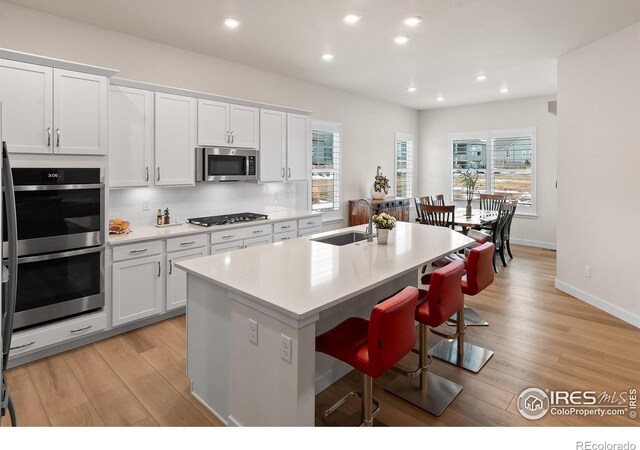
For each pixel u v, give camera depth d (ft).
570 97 14.75
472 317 12.63
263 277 7.23
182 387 8.68
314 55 15.11
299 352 5.87
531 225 24.29
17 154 9.11
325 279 7.11
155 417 7.62
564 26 12.16
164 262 11.98
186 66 14.40
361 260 8.55
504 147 24.93
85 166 10.18
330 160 21.15
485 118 25.48
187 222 14.28
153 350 10.39
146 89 12.14
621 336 11.34
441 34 12.87
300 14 11.36
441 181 27.68
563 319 12.63
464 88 21.03
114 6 10.82
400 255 9.04
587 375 9.23
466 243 10.51
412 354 10.38
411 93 22.33
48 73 9.51
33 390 8.48
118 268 10.94
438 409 7.84
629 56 12.14
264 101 17.28
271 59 15.58
